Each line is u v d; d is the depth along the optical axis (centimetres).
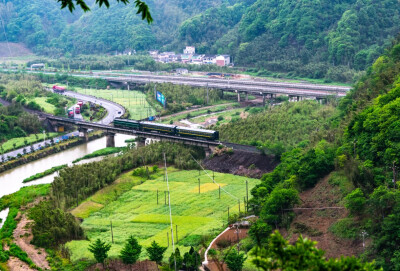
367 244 15338
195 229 19662
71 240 19575
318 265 8550
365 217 16412
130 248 16875
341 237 16225
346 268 8644
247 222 19438
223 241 18225
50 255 18362
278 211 18762
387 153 18375
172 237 19112
